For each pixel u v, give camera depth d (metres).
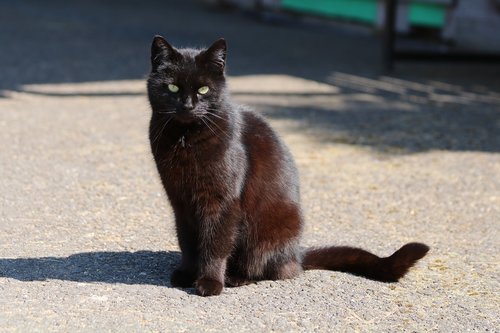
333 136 11.43
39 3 25.11
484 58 17.06
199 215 5.84
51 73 15.26
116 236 7.18
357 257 6.41
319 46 19.70
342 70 16.64
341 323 5.48
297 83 15.15
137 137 10.93
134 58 17.14
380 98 14.22
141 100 13.33
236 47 18.86
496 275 6.58
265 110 12.75
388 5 16.44
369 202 8.70
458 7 19.42
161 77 5.67
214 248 5.88
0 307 5.41
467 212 8.44
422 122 12.46
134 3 26.33
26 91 13.62
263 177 5.98
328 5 22.61
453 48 19.61
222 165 5.70
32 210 7.81
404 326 5.50
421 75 16.59
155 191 8.63
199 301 5.73
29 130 11.05
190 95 5.58
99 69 15.87
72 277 6.07
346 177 9.58
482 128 12.23
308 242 7.34
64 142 10.52
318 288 6.08
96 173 9.21
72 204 8.06
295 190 6.25
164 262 6.56
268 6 24.05
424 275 6.54
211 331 5.21
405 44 19.97
